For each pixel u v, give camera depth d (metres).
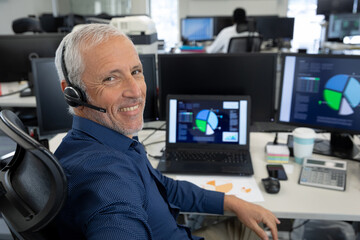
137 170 0.81
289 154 1.46
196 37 5.29
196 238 1.07
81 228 0.66
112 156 0.74
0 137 1.39
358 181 1.25
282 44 4.92
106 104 0.81
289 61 1.52
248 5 6.55
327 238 1.80
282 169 1.34
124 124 0.85
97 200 0.64
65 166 0.71
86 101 0.82
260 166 1.40
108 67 0.78
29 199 0.66
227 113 1.48
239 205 1.11
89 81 0.79
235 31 4.49
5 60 2.35
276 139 1.60
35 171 0.64
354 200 1.13
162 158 1.42
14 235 0.70
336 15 4.28
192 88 1.69
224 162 1.38
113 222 0.61
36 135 1.48
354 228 1.83
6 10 5.23
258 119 1.70
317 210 1.08
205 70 1.66
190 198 1.16
